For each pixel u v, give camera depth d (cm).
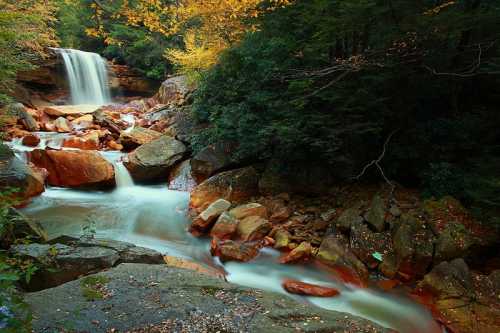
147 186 1022
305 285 533
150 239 709
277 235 678
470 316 441
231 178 880
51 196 870
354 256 591
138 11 643
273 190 838
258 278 570
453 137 701
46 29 1180
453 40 712
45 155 925
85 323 321
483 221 573
